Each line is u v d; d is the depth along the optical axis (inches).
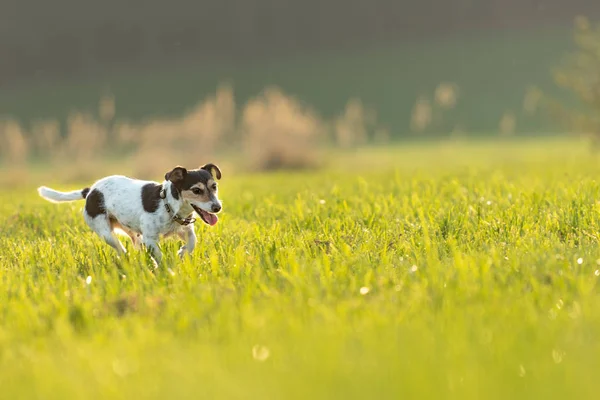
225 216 595.2
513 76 4729.3
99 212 472.4
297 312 299.0
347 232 485.4
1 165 2236.7
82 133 1766.7
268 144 1622.8
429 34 5895.7
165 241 468.8
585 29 1530.5
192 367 244.7
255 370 240.4
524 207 529.7
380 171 1321.4
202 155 1658.5
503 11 5831.7
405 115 4286.4
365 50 5743.1
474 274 343.3
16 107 4918.8
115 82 5408.5
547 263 357.4
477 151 2297.0
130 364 249.3
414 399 210.5
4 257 480.1
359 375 228.5
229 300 318.7
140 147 1704.0
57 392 233.0
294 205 644.7
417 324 277.6
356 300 314.3
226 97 1657.2
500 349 246.1
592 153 1624.0
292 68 5447.8
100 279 382.0
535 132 3646.7
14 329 308.8
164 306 327.3
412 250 413.1
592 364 230.5
